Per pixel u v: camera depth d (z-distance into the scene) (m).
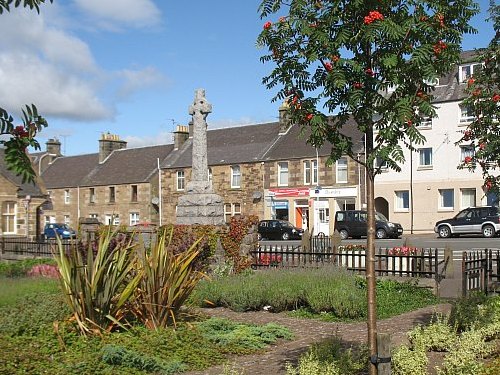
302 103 5.73
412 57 5.29
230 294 12.77
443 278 15.00
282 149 48.78
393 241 34.44
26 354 7.48
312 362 6.36
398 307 12.70
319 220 45.97
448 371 6.54
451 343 7.58
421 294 14.16
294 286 12.70
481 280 13.20
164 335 8.91
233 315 12.10
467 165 9.14
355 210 40.38
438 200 43.09
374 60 5.50
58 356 7.77
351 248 17.55
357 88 5.43
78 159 67.19
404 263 16.50
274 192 48.31
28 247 27.23
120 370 7.45
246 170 50.12
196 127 19.12
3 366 6.99
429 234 42.34
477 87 9.10
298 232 42.41
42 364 7.34
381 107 5.43
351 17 5.52
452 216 42.34
